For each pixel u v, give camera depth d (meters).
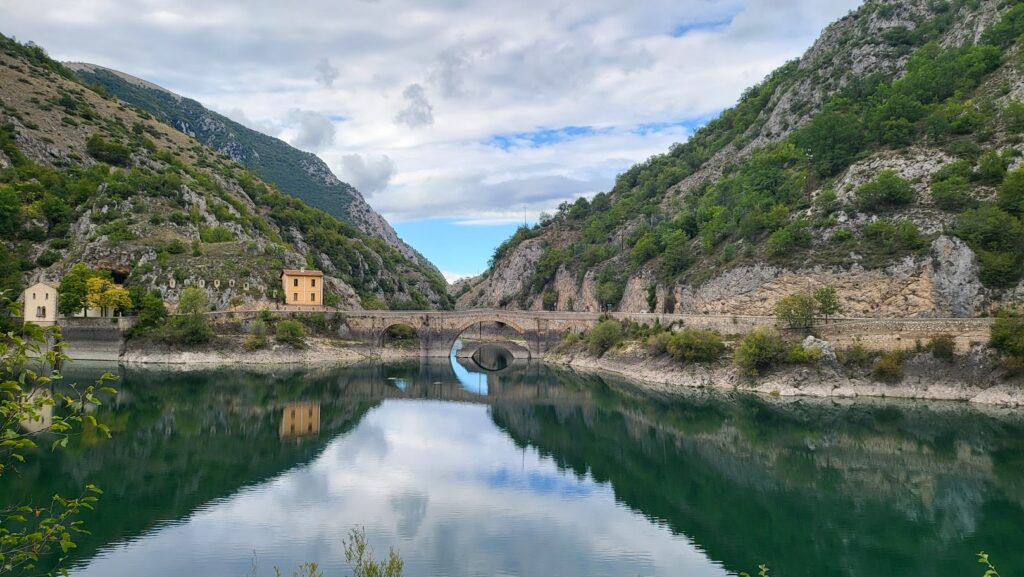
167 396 108.25
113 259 161.88
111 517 54.59
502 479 68.69
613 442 85.56
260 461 73.25
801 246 133.88
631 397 116.44
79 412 17.61
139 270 160.38
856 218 130.88
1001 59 153.75
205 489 62.78
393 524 54.69
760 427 91.00
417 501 60.94
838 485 66.88
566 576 45.53
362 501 60.34
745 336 122.12
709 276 145.38
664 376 126.81
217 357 144.38
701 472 71.94
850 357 107.69
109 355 141.38
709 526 55.84
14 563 19.97
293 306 165.38
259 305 163.75
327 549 48.91
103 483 63.62
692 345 123.12
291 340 152.88
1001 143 130.12
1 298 18.61
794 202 152.88
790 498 63.16
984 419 88.56
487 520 56.25
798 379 108.38
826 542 52.28
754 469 72.75
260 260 174.00
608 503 61.50
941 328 103.69
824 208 138.38
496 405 111.75
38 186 182.50
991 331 98.56
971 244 113.88
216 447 78.81
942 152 134.12
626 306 187.88
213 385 119.25
